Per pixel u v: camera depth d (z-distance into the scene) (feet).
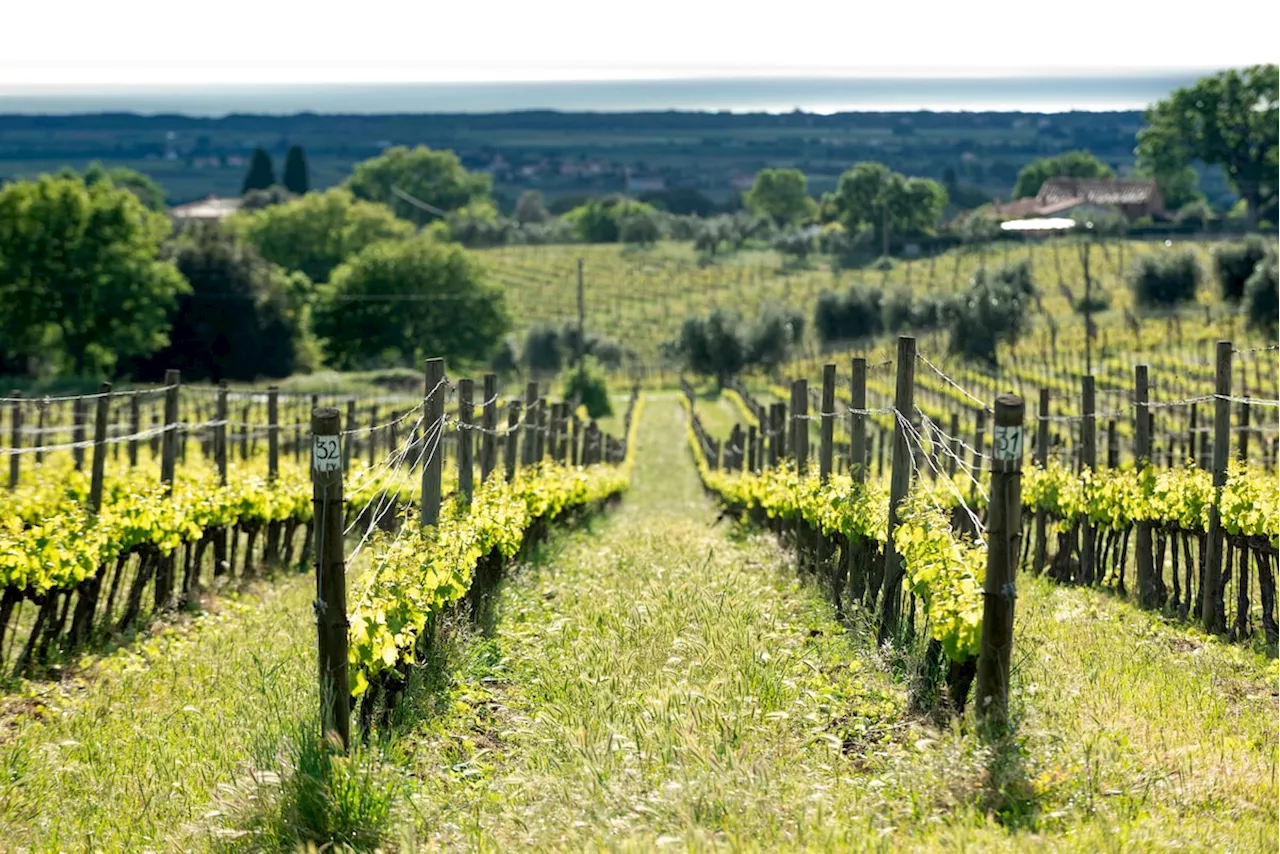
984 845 26.50
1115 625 54.19
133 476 83.35
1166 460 114.93
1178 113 649.20
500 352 506.07
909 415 47.85
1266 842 27.71
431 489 49.57
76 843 31.22
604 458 179.73
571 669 43.27
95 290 398.01
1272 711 39.83
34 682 48.19
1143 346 304.71
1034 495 75.41
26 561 48.70
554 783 31.86
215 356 443.32
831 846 26.71
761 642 45.37
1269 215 640.99
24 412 166.71
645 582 59.72
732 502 113.80
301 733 32.55
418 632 42.60
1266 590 52.65
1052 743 33.09
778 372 401.90
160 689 45.62
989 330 320.50
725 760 32.04
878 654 43.98
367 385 387.34
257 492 72.90
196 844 30.35
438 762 35.94
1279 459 106.42
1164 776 31.71
